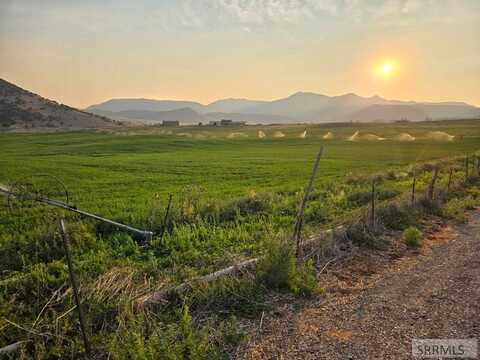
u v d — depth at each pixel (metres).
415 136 93.56
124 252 9.31
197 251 9.09
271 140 88.94
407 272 7.88
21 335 5.38
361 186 19.55
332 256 8.68
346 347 5.11
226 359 4.85
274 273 6.99
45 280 7.14
